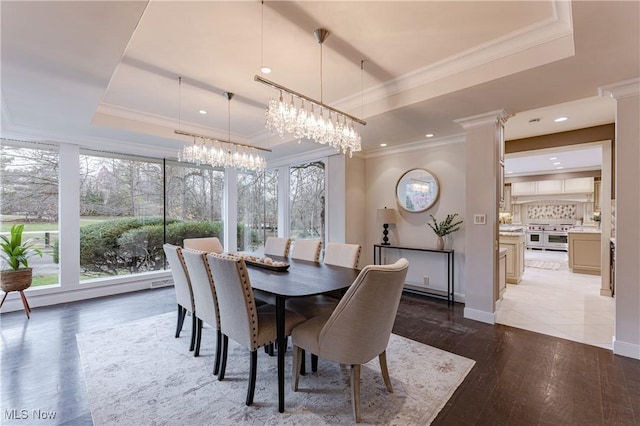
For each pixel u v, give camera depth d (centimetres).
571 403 187
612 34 178
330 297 271
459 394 196
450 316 348
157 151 476
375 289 163
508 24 208
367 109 325
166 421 171
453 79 259
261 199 618
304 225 545
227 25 207
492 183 319
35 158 392
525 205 979
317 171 525
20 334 291
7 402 188
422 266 448
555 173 844
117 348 262
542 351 258
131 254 470
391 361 241
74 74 227
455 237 412
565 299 413
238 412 179
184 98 339
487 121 319
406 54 247
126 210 467
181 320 287
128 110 373
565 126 420
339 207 484
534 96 270
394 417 174
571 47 202
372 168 507
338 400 191
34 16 159
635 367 229
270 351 253
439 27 211
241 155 371
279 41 228
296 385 201
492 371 225
